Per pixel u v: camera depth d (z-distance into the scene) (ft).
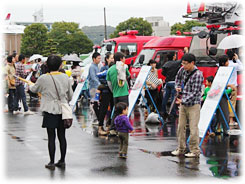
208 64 46.55
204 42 48.42
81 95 62.03
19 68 48.16
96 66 40.88
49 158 26.22
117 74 32.83
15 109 49.85
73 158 26.14
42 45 236.84
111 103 37.96
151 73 43.19
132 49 73.67
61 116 23.98
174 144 30.50
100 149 28.86
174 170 23.13
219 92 29.71
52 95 23.65
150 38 74.79
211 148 28.99
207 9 46.55
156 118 40.63
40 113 49.57
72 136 33.96
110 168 23.67
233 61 36.45
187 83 26.21
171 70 43.65
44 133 35.45
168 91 44.34
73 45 265.34
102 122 34.99
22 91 48.39
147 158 26.08
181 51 62.08
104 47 76.69
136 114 48.93
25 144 30.63
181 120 26.89
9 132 35.94
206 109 30.22
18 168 23.75
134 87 40.42
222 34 47.19
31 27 236.43
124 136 25.88
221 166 23.97
